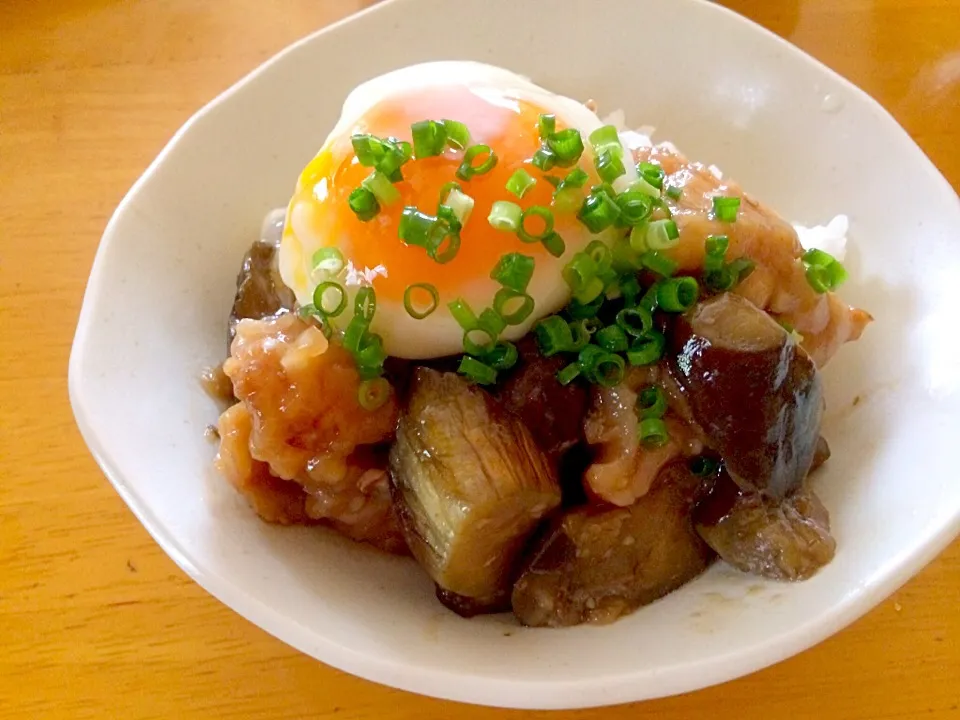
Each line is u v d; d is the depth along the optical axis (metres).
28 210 0.24
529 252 0.15
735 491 0.16
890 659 0.17
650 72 0.23
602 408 0.16
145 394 0.17
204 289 0.20
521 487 0.15
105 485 0.20
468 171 0.15
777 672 0.17
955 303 0.18
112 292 0.18
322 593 0.15
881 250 0.20
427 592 0.17
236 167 0.21
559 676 0.14
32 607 0.18
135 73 0.27
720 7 0.22
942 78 0.26
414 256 0.15
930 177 0.19
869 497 0.16
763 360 0.14
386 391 0.16
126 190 0.24
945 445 0.16
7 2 0.29
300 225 0.16
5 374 0.21
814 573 0.15
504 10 0.22
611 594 0.16
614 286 0.16
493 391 0.16
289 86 0.22
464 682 0.14
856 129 0.20
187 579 0.18
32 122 0.26
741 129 0.22
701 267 0.16
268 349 0.16
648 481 0.16
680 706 0.16
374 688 0.17
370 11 0.22
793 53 0.21
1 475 0.20
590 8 0.22
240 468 0.16
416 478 0.16
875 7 0.28
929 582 0.18
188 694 0.17
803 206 0.21
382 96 0.17
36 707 0.17
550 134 0.15
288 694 0.17
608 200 0.15
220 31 0.28
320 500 0.17
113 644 0.17
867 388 0.18
